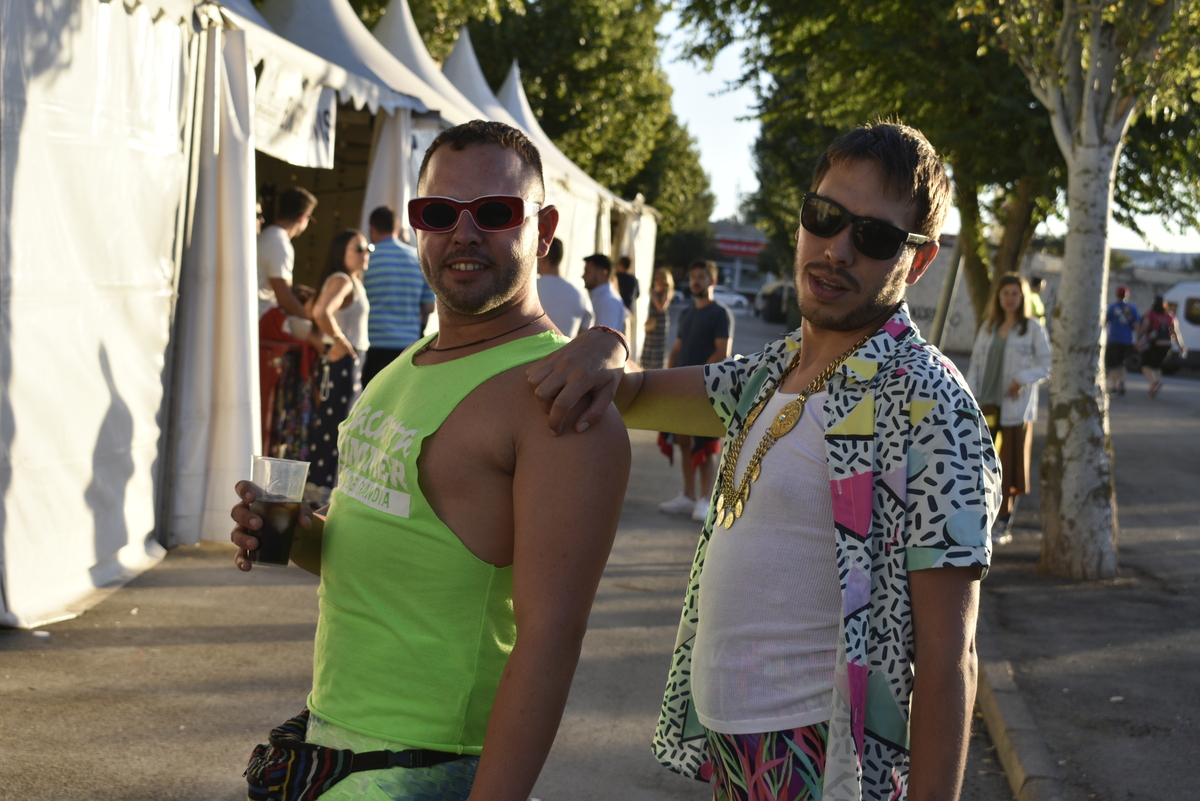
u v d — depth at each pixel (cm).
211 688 388
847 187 164
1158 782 343
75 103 441
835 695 151
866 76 1241
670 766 188
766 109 1432
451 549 158
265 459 187
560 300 744
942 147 1136
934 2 1078
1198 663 465
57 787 306
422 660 157
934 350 159
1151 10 579
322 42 812
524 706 147
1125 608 550
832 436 156
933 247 171
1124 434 1418
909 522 148
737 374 194
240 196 555
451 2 1817
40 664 394
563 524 151
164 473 554
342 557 165
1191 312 2834
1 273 403
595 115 2595
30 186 416
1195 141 1134
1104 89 596
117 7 467
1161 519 839
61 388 445
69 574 462
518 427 156
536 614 150
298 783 158
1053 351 625
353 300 680
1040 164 1123
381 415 170
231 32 553
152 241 513
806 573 159
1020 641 488
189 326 553
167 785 314
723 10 1263
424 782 156
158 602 476
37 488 433
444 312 172
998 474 151
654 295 1186
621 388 196
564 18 2469
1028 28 613
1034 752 361
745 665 163
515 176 168
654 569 616
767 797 160
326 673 166
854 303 163
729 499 171
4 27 396
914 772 144
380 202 775
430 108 801
